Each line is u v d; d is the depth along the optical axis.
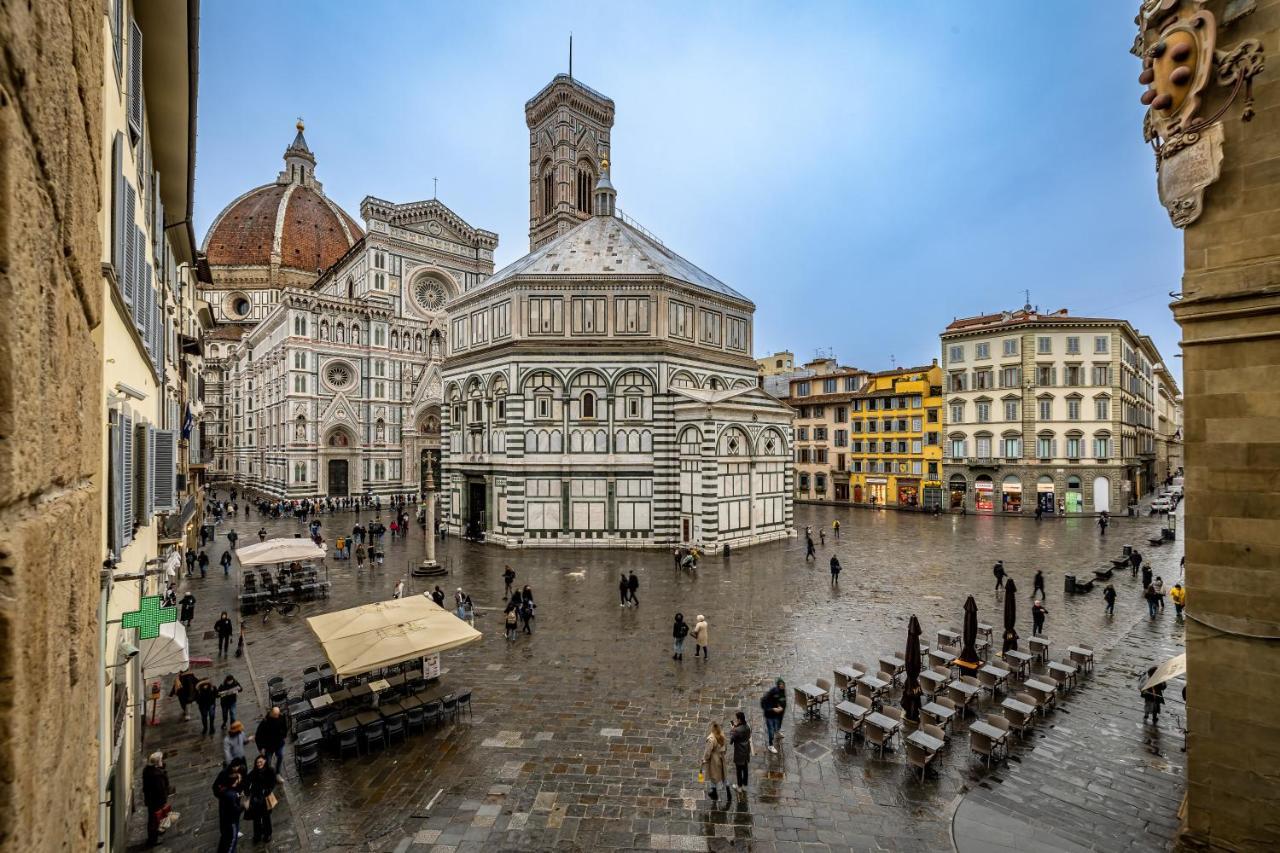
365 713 17.83
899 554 46.16
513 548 48.75
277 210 136.50
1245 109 10.72
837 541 52.59
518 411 49.47
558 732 18.08
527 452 49.50
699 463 47.34
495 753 16.92
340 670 17.33
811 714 19.12
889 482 83.06
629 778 15.70
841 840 13.37
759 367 60.97
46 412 3.08
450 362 57.28
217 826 14.08
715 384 55.19
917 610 30.48
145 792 13.50
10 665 2.47
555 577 38.28
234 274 129.38
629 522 49.25
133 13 13.80
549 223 91.25
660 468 49.09
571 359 49.91
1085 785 15.46
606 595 33.69
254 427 103.00
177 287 33.81
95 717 4.66
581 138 91.25
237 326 125.75
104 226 9.21
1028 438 70.94
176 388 34.31
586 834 13.58
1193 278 11.27
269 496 88.69
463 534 54.78
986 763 16.48
